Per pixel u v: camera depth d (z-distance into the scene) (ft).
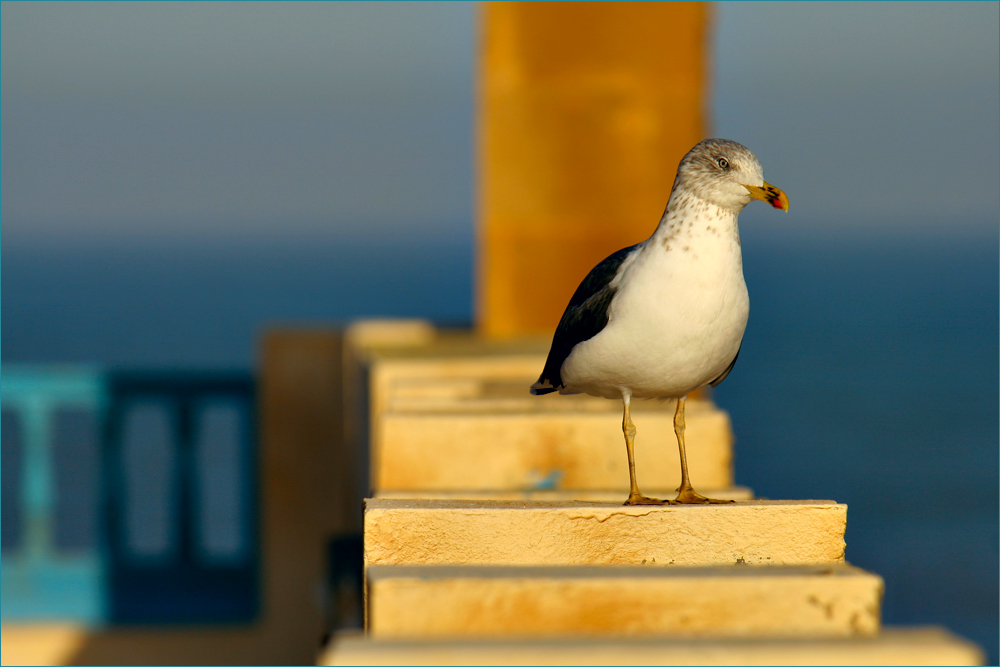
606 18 45.98
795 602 16.39
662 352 20.85
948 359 269.44
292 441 45.21
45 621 44.86
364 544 19.90
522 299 47.34
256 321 404.16
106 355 331.36
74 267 654.12
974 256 597.11
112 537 45.85
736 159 20.18
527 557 19.85
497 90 46.57
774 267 526.57
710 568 17.35
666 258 20.62
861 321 333.42
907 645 14.06
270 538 44.93
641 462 27.63
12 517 123.44
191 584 46.57
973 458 180.45
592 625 16.39
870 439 195.93
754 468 177.78
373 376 35.22
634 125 46.42
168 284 541.34
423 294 529.04
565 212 46.91
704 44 46.06
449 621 16.39
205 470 140.46
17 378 44.60
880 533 144.15
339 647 14.20
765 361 273.54
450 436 27.43
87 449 165.58
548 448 27.55
